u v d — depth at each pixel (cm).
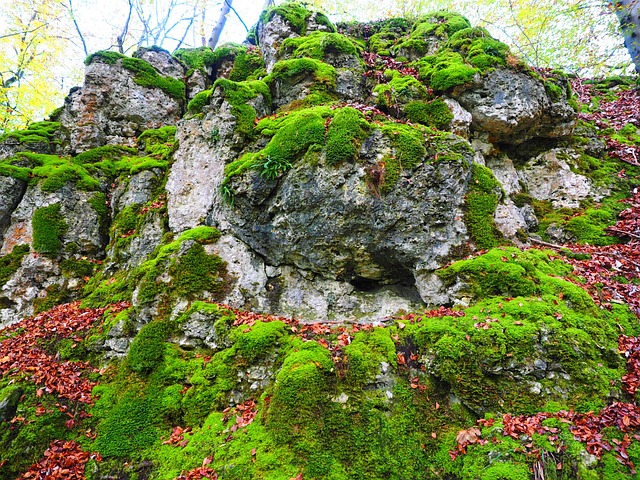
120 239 773
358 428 428
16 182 793
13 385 513
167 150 890
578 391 425
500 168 812
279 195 628
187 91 1120
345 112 630
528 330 458
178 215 743
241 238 675
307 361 463
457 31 896
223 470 409
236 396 497
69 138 963
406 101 762
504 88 767
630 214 726
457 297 551
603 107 1130
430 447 421
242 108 748
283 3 1034
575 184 812
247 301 629
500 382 445
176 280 618
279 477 391
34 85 1480
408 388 461
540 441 383
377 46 998
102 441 476
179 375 530
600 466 355
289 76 817
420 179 600
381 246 610
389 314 611
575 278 581
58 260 771
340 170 595
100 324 636
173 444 467
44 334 629
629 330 495
